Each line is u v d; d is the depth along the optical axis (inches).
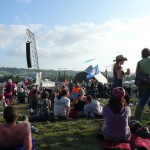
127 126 322.0
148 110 619.8
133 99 906.1
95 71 1326.3
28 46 1392.7
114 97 323.3
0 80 3024.1
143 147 307.3
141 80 422.0
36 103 676.1
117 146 311.7
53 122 497.0
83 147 330.0
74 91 938.7
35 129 411.5
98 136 366.3
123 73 469.4
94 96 1019.9
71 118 528.7
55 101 521.3
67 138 369.4
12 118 219.1
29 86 1283.2
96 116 524.7
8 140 216.1
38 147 336.5
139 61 430.0
